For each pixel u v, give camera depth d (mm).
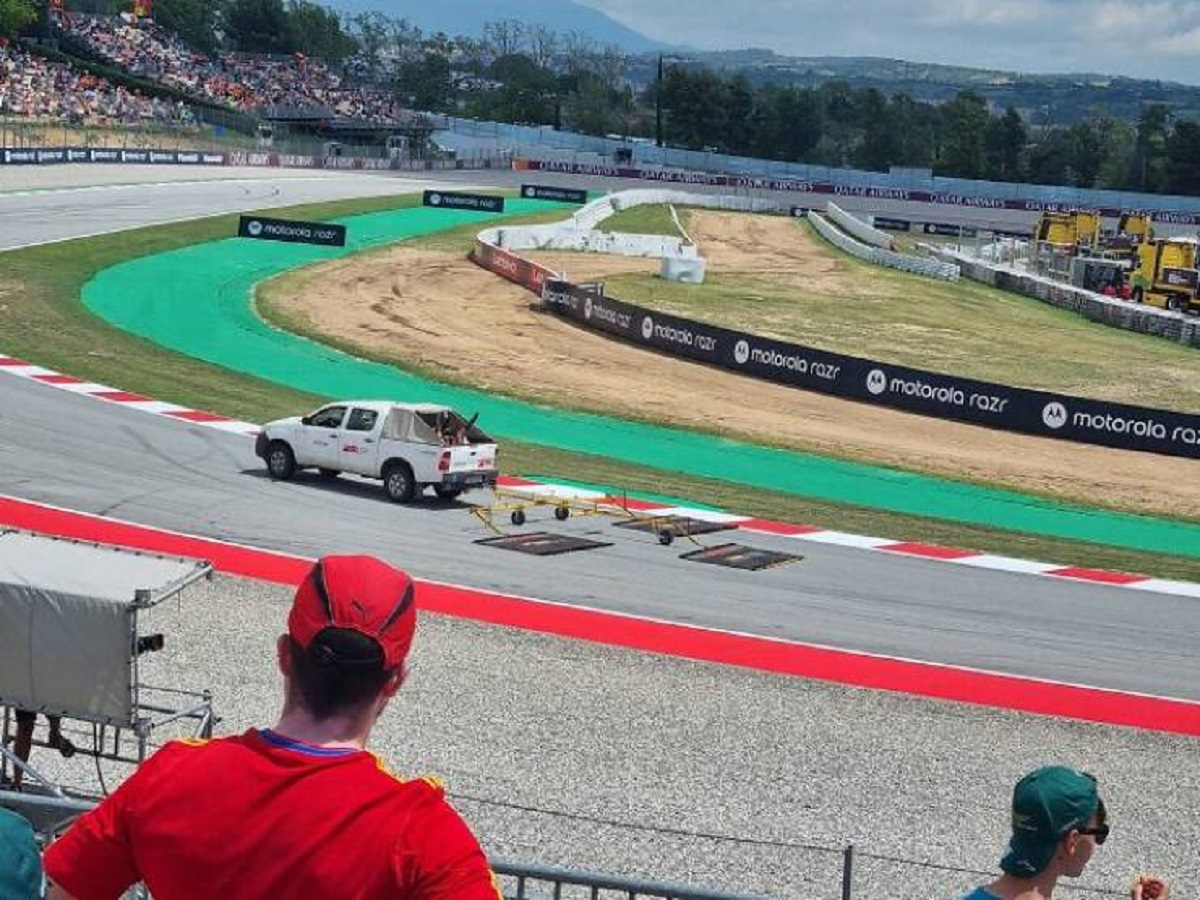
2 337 41062
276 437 29312
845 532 29062
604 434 37562
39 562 13289
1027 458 37719
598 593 23078
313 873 2861
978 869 13531
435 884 2875
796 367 44906
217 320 48250
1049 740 17766
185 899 2918
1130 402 48219
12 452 29453
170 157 94375
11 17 113812
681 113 193125
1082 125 194500
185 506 26641
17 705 13008
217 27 190250
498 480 31094
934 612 23781
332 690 3004
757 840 13781
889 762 16422
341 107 141625
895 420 41219
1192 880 13844
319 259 63406
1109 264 75062
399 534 25891
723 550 26656
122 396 35906
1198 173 178000
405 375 42812
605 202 96000
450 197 92375
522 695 17656
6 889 2693
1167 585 26938
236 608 20453
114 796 3080
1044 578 26734
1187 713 19516
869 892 12789
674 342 48844
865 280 75688
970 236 112500
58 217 65188
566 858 12984
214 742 3072
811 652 20891
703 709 17781
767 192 134625
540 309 56031
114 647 12711
